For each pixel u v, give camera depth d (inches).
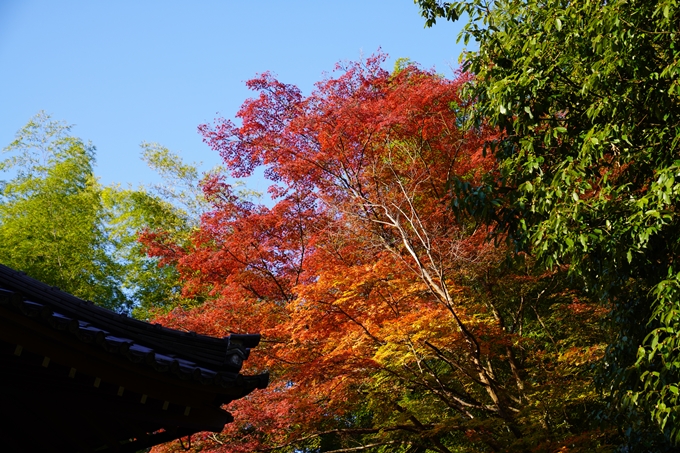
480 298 483.2
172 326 468.4
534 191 280.5
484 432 423.2
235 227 500.1
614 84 267.1
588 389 424.8
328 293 390.0
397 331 369.7
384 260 409.1
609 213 260.8
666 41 267.6
